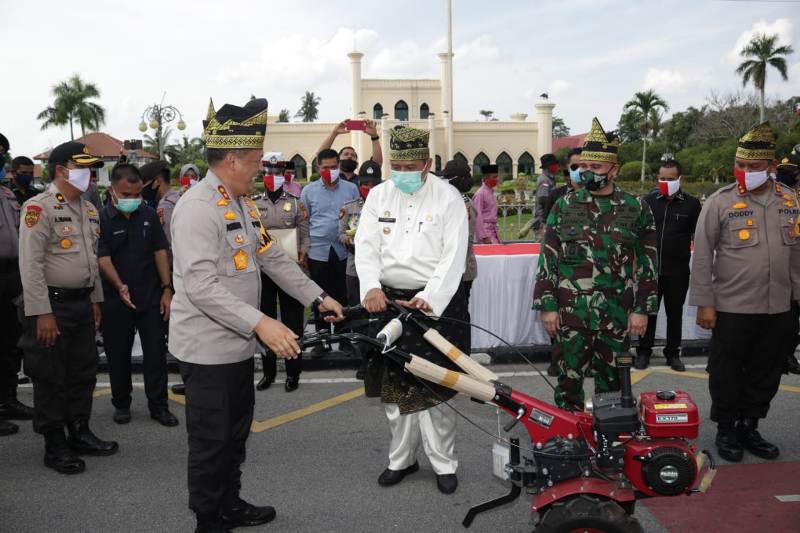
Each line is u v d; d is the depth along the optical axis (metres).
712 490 3.81
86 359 4.39
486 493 3.84
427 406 3.65
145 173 6.59
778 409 5.12
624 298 3.78
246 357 3.09
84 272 4.29
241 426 3.28
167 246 5.07
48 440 4.25
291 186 6.80
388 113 52.16
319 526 3.49
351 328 3.48
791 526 3.39
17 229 5.13
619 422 2.70
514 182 35.75
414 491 3.88
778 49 50.25
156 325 4.99
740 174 4.08
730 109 53.03
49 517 3.63
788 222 4.09
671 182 5.83
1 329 5.10
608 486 2.66
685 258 6.02
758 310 4.09
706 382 5.82
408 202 3.73
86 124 55.06
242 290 2.99
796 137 33.03
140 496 3.88
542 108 48.88
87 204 4.41
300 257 6.18
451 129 31.30
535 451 2.79
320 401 5.55
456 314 3.78
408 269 3.68
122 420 5.11
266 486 3.98
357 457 4.40
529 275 6.71
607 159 3.65
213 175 2.99
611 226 3.75
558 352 3.90
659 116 55.44
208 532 3.10
